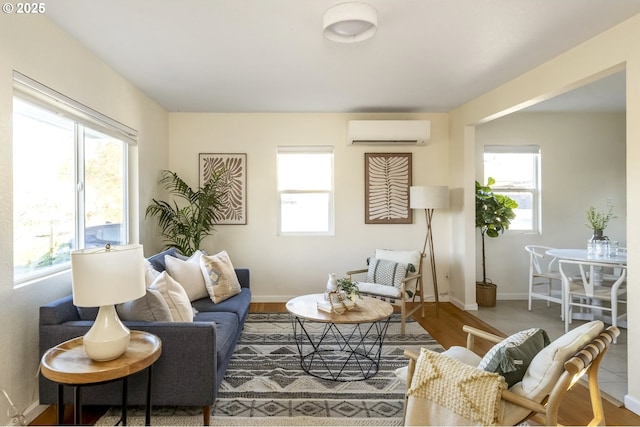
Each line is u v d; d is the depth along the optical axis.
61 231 2.45
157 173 4.04
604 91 3.80
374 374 2.58
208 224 4.18
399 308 4.26
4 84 1.83
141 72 3.06
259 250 4.51
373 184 4.55
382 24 2.25
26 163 2.12
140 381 1.93
